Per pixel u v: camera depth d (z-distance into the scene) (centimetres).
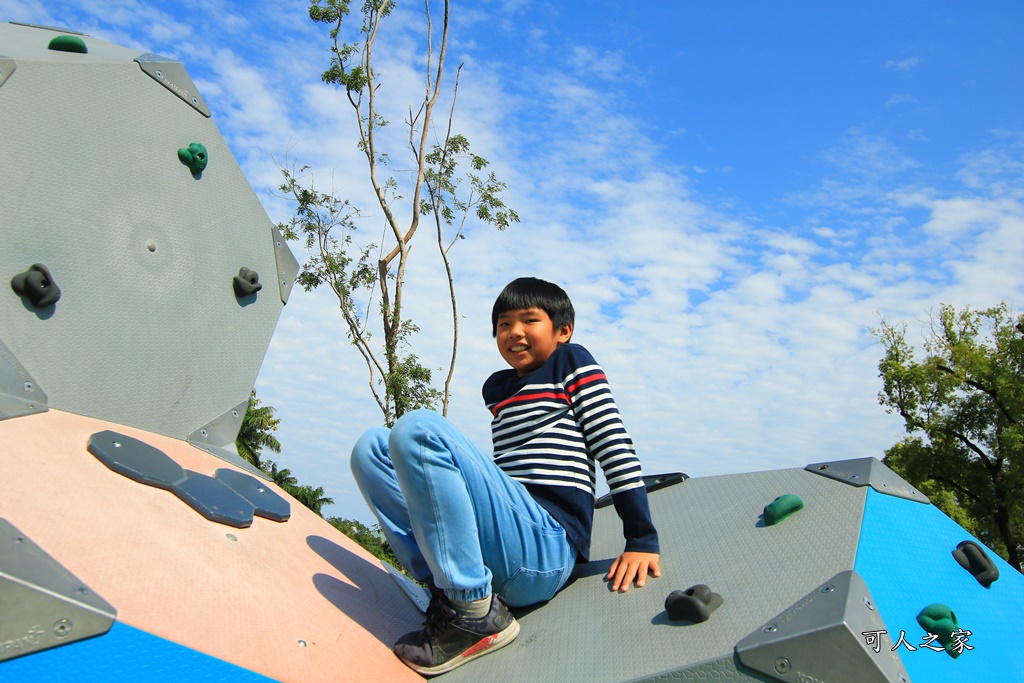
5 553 123
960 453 1814
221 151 278
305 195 1008
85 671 120
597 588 196
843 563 165
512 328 218
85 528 152
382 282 969
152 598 141
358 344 973
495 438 213
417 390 910
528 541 187
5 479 155
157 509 180
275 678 141
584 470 203
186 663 131
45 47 241
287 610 170
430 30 1037
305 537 224
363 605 200
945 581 183
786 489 227
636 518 197
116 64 245
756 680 141
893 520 194
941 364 1878
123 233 240
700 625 160
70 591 124
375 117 1006
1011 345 1836
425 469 174
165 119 259
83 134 232
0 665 113
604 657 161
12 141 213
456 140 1034
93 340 227
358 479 204
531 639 182
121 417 233
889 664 140
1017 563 1723
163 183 255
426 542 177
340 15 1012
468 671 177
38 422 193
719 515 226
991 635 177
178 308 254
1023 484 1703
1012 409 1725
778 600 159
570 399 206
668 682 146
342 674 157
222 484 217
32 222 215
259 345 284
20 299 210
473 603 176
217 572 167
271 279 291
